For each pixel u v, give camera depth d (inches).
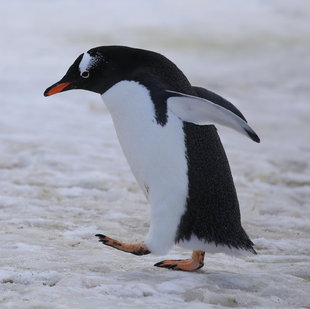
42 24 3909.9
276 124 1975.9
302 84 2635.3
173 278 639.1
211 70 2844.5
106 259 702.5
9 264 666.2
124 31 3762.3
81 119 1886.1
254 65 2987.2
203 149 631.8
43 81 2428.6
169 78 644.1
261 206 1093.8
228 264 731.4
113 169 1296.8
